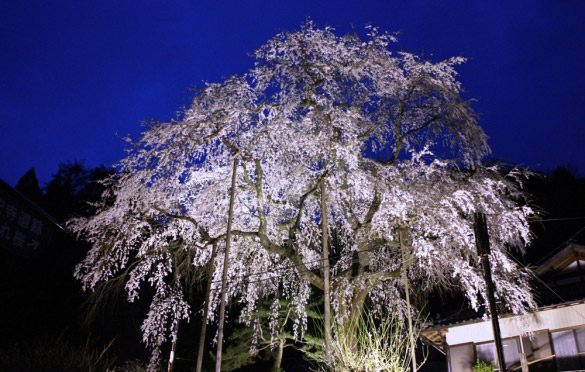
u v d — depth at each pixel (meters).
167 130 13.41
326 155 13.80
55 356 9.68
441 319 16.28
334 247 16.80
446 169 14.40
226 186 15.11
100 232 13.95
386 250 16.16
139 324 22.06
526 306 13.86
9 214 12.84
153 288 22.47
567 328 13.31
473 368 14.55
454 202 13.48
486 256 10.45
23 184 27.78
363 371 9.20
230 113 13.54
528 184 24.94
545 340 13.62
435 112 15.31
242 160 14.13
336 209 15.75
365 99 15.12
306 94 14.34
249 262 16.44
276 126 13.22
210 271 14.10
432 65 14.86
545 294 14.54
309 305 17.30
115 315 21.28
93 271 13.70
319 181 14.23
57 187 30.48
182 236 15.22
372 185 13.95
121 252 14.11
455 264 13.17
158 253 14.78
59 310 19.19
